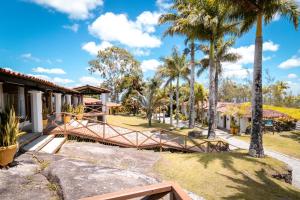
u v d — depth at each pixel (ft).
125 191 6.82
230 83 177.78
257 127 39.06
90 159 28.53
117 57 164.96
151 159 32.91
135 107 155.22
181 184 25.35
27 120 43.06
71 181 17.52
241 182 27.73
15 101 38.11
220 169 31.37
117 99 171.53
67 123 48.75
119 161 29.76
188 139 59.72
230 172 30.66
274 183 29.17
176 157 35.91
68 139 38.65
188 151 44.80
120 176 19.90
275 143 68.28
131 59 166.71
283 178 33.73
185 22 59.16
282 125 95.20
